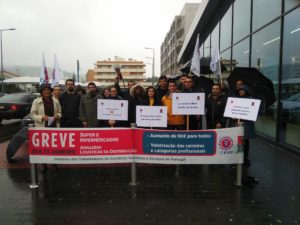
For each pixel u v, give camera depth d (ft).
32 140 18.88
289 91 27.09
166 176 21.03
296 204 16.15
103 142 18.83
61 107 25.31
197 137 18.60
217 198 17.01
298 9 25.22
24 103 52.80
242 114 18.94
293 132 26.50
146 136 18.80
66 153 18.89
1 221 14.40
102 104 20.62
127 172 21.99
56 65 33.47
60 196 17.46
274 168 22.58
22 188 18.85
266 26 32.27
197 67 28.60
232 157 18.74
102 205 16.12
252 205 16.05
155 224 13.99
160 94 24.98
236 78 24.90
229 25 47.93
